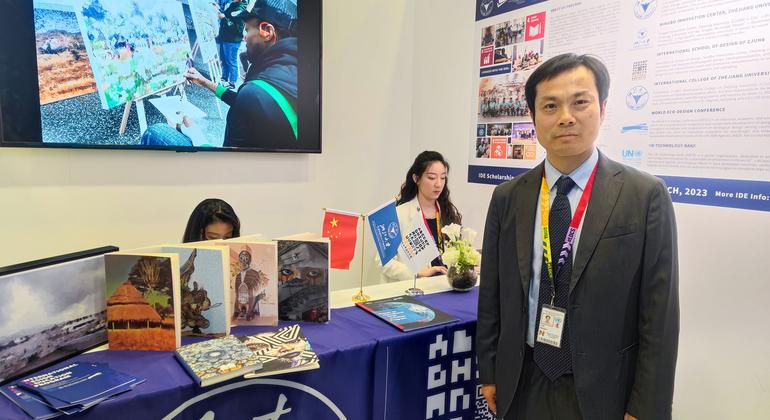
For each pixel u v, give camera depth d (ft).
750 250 5.33
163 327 3.77
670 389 3.45
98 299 3.80
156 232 7.88
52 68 6.55
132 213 7.62
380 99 10.36
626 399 3.69
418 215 5.62
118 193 7.46
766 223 5.18
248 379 3.58
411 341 4.41
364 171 10.33
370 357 4.19
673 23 5.90
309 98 9.09
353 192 10.23
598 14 6.78
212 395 3.42
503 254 4.25
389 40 10.30
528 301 4.01
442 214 8.26
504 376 4.15
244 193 8.75
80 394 2.98
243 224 8.81
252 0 8.23
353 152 10.12
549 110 3.73
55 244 7.02
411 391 4.50
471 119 9.19
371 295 5.60
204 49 7.82
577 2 7.06
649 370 3.47
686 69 5.80
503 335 4.17
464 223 9.53
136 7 7.13
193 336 4.09
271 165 9.02
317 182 9.68
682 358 6.05
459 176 9.60
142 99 7.30
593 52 6.88
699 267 5.81
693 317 5.91
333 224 5.06
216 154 8.35
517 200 4.22
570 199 3.90
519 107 8.12
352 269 10.38
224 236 5.53
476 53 8.96
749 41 5.21
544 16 7.58
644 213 3.52
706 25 5.57
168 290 3.74
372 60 10.12
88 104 6.87
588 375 3.59
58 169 6.93
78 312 3.64
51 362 3.43
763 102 5.13
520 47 8.05
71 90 6.72
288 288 4.57
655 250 3.48
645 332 3.55
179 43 7.56
